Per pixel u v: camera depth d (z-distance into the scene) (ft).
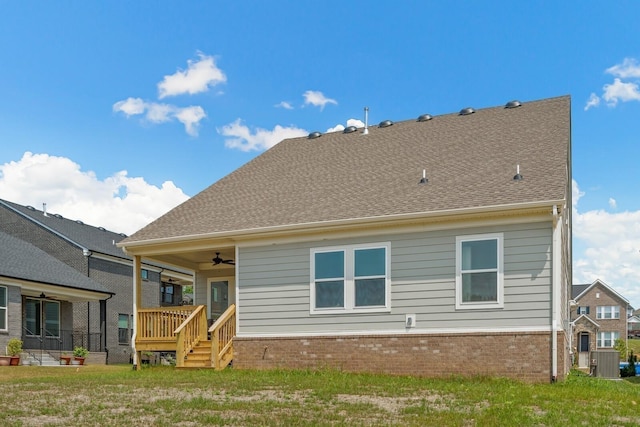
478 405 35.55
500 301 47.75
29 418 31.01
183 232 60.64
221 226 59.36
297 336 54.90
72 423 29.84
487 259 48.73
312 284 55.06
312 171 67.41
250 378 47.50
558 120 62.49
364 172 62.95
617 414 34.12
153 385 43.68
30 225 117.29
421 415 32.22
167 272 132.87
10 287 83.05
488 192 50.21
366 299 52.85
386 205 53.47
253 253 57.93
